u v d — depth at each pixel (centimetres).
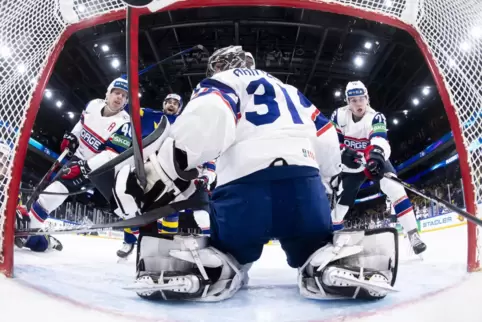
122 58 1423
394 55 1405
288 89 170
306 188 148
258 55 1466
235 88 154
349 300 143
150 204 133
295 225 150
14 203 148
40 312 101
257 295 162
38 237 306
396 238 147
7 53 171
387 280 137
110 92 341
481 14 193
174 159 132
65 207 1015
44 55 188
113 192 133
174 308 132
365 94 351
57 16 203
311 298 148
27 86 172
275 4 231
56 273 193
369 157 229
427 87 1552
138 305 131
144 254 151
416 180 2136
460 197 998
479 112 193
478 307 112
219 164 159
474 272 181
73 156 360
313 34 1356
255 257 161
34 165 1866
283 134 151
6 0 174
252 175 146
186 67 1492
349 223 1892
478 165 190
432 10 215
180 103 380
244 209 146
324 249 145
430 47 216
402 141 2177
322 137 169
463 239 448
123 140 344
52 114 1780
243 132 152
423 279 187
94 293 144
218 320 114
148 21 1260
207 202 146
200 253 148
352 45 1390
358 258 146
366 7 230
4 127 156
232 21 1256
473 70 197
